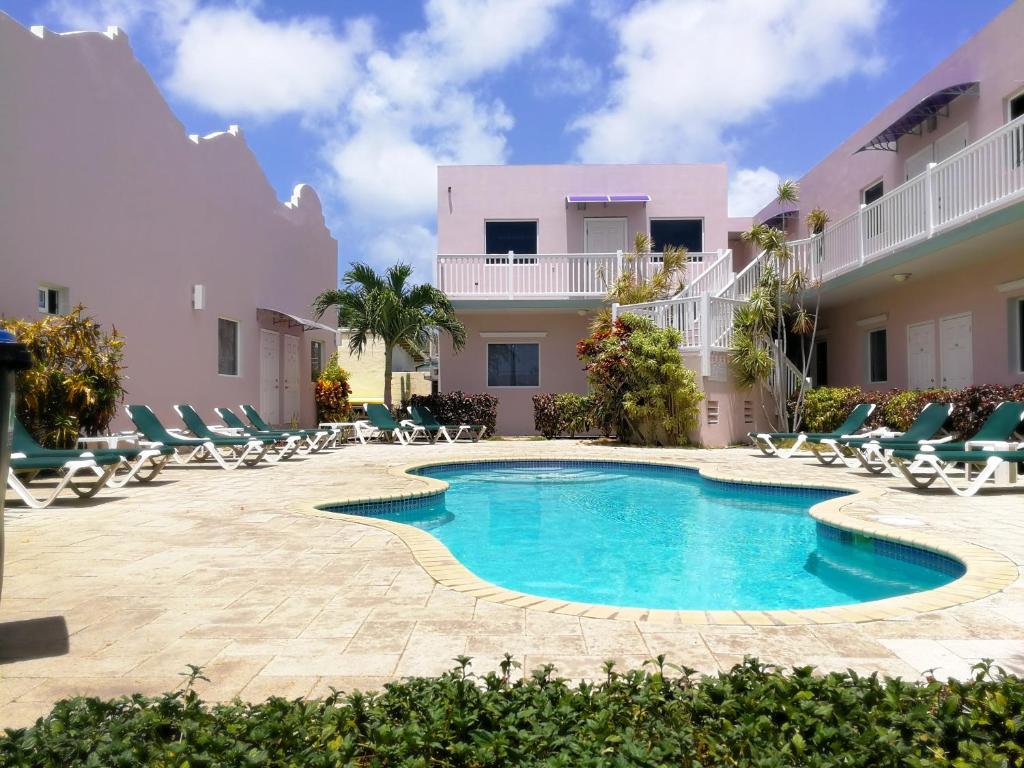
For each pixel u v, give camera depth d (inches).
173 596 142.6
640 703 79.5
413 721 74.9
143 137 444.1
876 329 595.5
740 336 571.8
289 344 673.0
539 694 81.5
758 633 119.9
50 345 328.5
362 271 630.5
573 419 666.2
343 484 324.2
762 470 378.9
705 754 71.5
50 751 69.0
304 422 705.0
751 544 247.9
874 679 82.7
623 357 566.3
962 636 117.6
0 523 108.4
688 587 192.9
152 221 453.1
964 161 399.2
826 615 129.5
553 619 128.0
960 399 406.3
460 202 748.6
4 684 99.0
